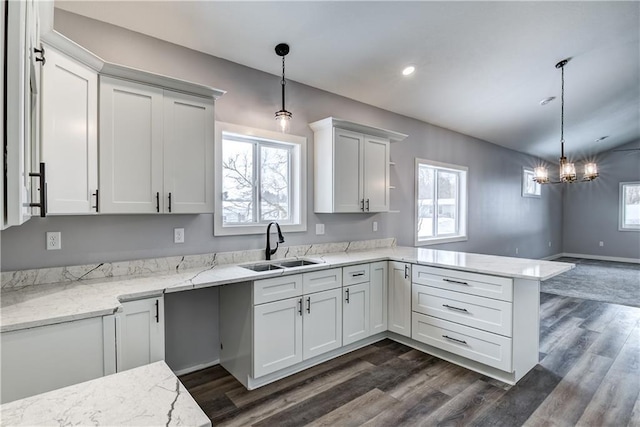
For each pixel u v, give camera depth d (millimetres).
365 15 2545
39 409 750
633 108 5480
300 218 3334
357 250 3787
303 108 3389
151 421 716
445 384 2496
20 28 768
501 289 2475
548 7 2752
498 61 3441
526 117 5117
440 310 2863
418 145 4668
